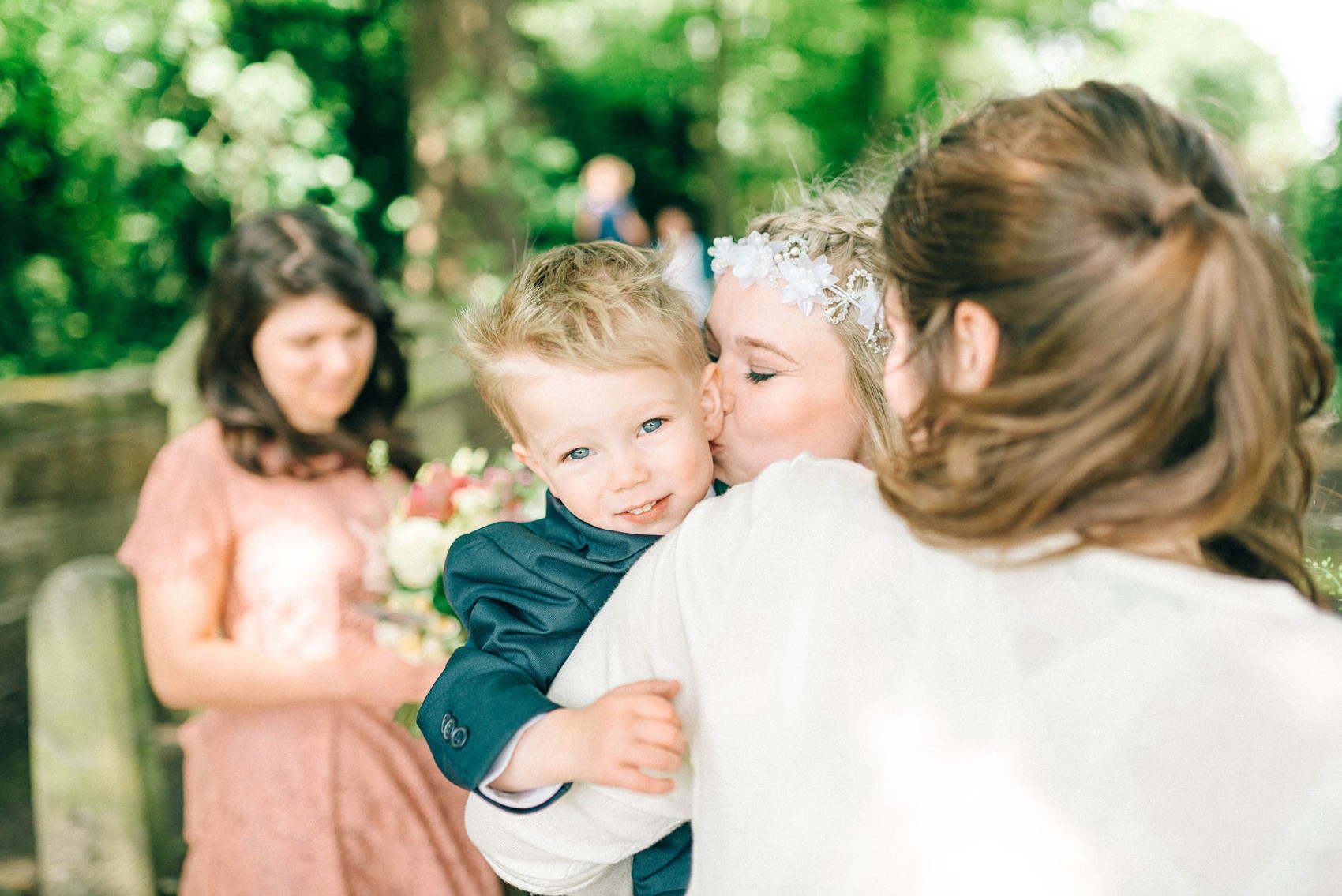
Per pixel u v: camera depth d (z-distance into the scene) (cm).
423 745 212
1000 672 76
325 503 217
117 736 253
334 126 720
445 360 468
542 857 107
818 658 82
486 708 108
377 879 203
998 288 80
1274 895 70
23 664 370
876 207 146
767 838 81
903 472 87
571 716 99
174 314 618
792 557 88
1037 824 73
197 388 216
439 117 782
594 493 121
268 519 211
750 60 1253
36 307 558
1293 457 96
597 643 106
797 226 139
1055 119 84
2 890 282
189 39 594
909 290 90
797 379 133
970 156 86
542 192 932
